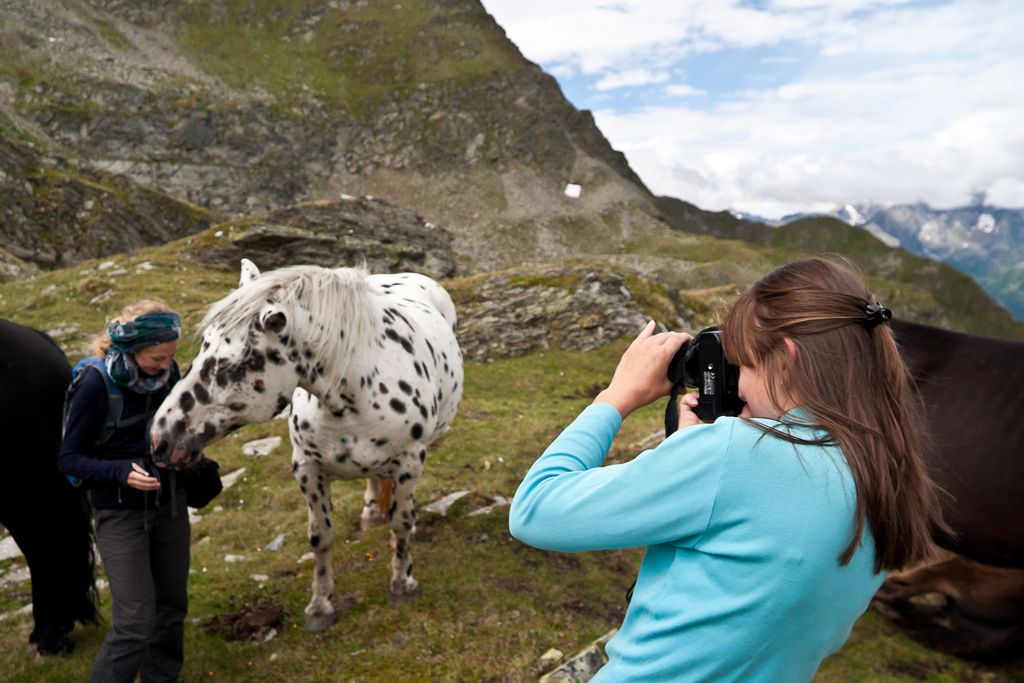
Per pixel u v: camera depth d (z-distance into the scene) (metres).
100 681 2.75
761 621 0.87
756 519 0.88
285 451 7.18
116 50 103.19
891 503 0.90
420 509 5.39
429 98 111.81
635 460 0.98
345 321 3.11
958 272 154.00
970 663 3.74
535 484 1.03
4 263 26.41
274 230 22.03
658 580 1.00
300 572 4.46
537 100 117.62
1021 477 3.39
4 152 53.19
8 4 96.19
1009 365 3.63
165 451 2.66
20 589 4.47
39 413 3.38
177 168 83.88
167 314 2.82
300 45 121.00
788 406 0.99
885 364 1.00
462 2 128.38
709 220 186.00
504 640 3.59
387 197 99.25
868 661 3.76
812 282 1.05
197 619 3.91
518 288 15.20
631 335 14.08
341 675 3.34
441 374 4.18
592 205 110.56
